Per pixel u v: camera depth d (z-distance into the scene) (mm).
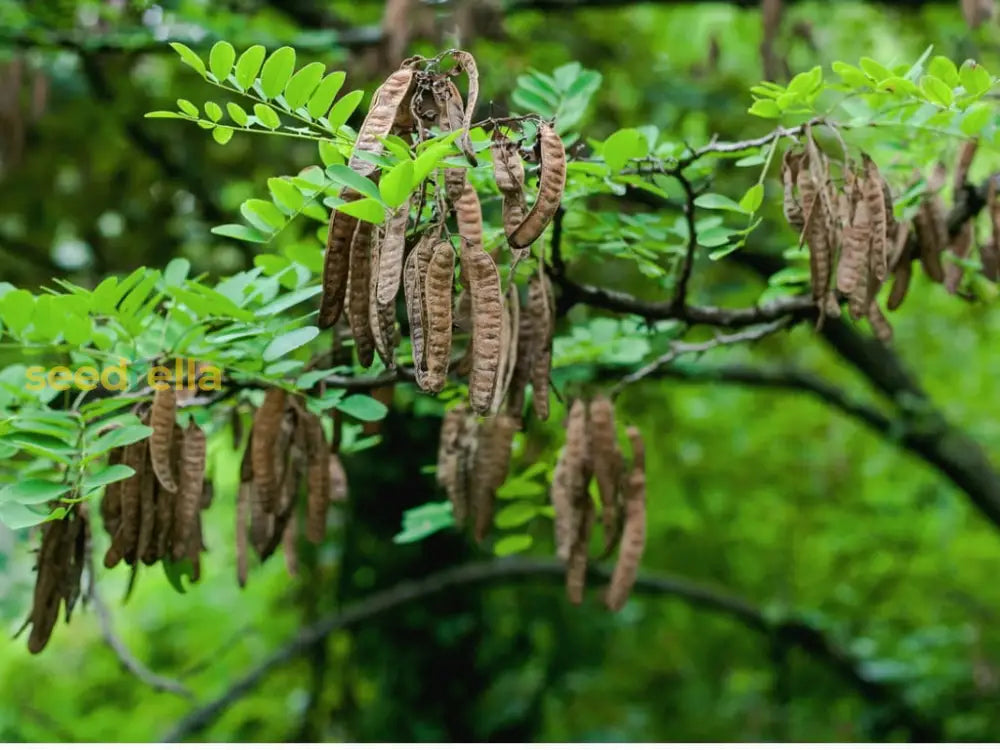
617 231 3334
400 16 5074
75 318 2650
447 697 6707
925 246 3268
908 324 9539
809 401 9344
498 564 6523
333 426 3150
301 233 5531
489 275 2186
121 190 7391
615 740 8203
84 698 9852
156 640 10070
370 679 6840
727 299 7121
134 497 2701
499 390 2545
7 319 2650
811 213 2760
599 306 3199
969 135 2939
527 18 6625
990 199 3238
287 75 2469
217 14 5316
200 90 6617
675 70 7219
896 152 3646
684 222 3559
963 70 2715
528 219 2215
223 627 9672
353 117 5363
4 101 5508
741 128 6621
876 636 8125
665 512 8719
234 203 7090
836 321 5938
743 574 9500
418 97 2301
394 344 2441
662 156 3135
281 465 2922
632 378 3293
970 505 8570
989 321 9266
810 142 2771
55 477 2584
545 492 3359
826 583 9273
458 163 2117
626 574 2924
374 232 2312
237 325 2822
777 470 9195
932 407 6770
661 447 8172
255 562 8188
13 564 5469
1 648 10125
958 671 7395
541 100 3383
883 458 9234
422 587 6410
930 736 7258
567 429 2928
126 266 7332
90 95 6605
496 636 7227
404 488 6398
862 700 8508
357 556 6688
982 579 8938
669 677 9758
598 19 7086
